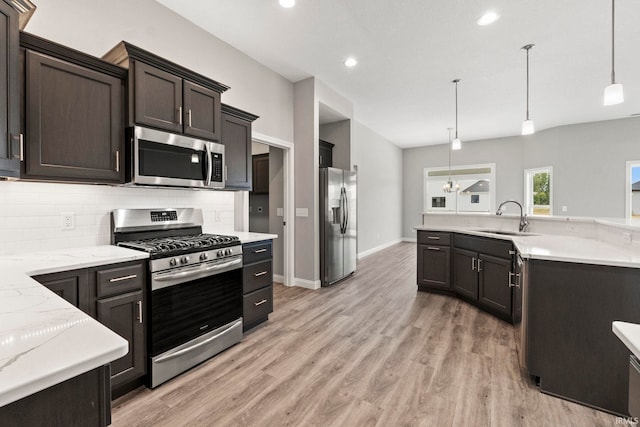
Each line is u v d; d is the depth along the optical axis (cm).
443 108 529
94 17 214
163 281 188
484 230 371
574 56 342
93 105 182
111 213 217
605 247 212
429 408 168
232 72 323
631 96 465
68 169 171
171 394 179
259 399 175
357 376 199
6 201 174
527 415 162
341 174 443
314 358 222
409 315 308
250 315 265
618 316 166
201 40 289
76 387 59
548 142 660
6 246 174
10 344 61
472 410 166
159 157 208
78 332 68
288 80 405
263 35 302
